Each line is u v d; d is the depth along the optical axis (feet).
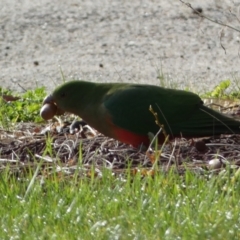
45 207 30.25
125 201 30.42
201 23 76.33
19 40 75.10
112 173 34.24
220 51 71.20
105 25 77.87
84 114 37.78
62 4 82.38
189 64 68.18
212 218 28.32
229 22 72.79
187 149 37.99
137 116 36.58
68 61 70.13
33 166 35.86
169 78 62.44
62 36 75.72
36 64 69.10
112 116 36.58
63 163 37.17
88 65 68.95
